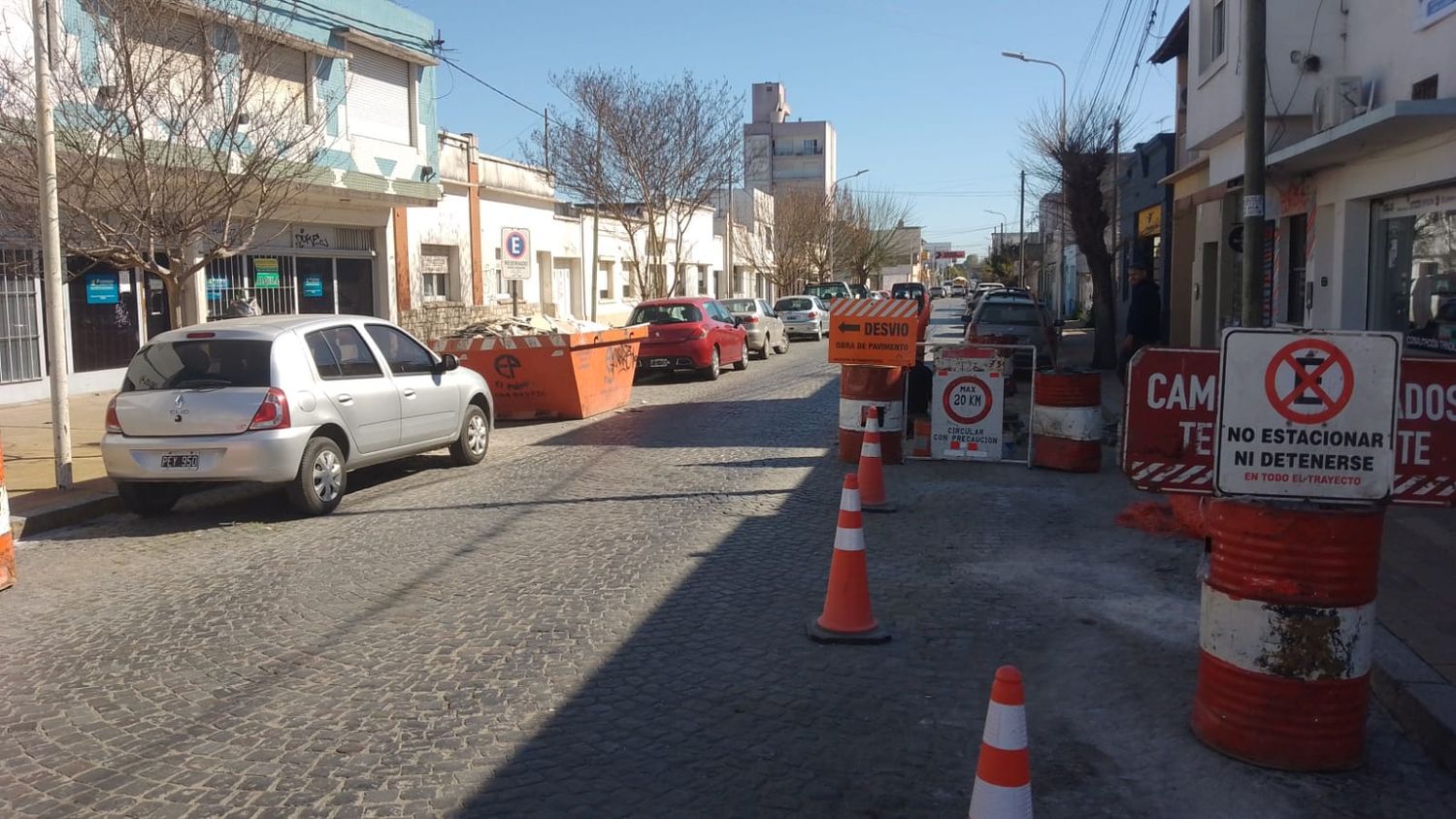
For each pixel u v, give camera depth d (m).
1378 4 10.86
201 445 8.58
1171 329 21.70
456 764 4.32
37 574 7.48
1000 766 3.06
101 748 4.54
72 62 11.23
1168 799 4.00
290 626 6.12
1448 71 9.40
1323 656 4.12
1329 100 11.10
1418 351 10.64
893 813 3.91
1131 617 6.12
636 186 29.89
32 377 15.22
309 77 18.55
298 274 19.72
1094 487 9.85
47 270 9.54
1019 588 6.70
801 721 4.72
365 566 7.41
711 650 5.62
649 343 20.27
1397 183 10.51
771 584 6.83
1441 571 6.53
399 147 21.55
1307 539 4.09
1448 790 4.06
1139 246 27.14
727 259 47.94
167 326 17.36
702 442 12.95
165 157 11.17
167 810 3.97
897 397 10.99
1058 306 49.97
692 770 4.24
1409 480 4.29
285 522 8.94
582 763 4.32
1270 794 4.02
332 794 4.08
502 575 7.07
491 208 26.27
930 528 8.31
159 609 6.54
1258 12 8.80
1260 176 8.93
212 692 5.15
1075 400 10.52
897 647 5.66
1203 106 14.26
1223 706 4.32
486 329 16.22
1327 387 4.07
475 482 10.59
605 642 5.75
